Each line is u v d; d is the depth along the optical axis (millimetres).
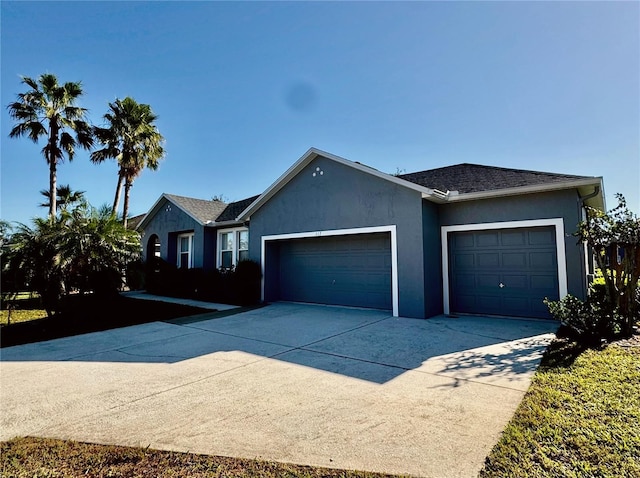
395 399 3973
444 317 9008
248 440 3131
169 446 3064
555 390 3988
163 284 15789
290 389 4355
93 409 3893
